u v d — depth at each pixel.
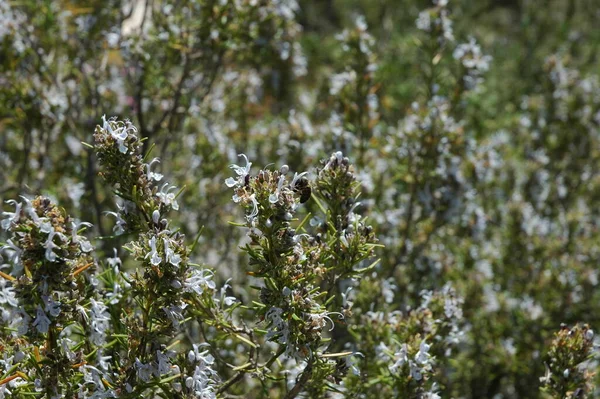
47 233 3.12
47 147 6.84
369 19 14.92
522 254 7.62
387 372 4.66
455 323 4.89
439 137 6.20
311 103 8.65
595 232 7.99
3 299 3.43
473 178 6.81
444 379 6.50
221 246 7.59
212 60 6.66
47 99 6.43
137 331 3.47
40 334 3.32
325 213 3.91
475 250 7.32
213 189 7.36
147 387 3.45
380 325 4.71
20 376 3.49
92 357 3.75
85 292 3.64
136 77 6.38
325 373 3.63
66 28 6.84
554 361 4.39
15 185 6.59
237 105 8.20
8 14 6.27
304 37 13.26
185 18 6.16
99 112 7.13
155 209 3.49
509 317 7.26
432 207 6.34
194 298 3.81
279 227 3.32
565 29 14.00
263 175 3.31
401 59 12.29
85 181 6.77
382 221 6.32
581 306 7.20
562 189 8.49
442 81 7.02
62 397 3.43
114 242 6.24
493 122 10.43
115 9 6.55
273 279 3.45
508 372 7.09
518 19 16.33
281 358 5.11
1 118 6.88
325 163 4.07
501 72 13.62
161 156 6.48
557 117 8.81
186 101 6.45
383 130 8.98
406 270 6.59
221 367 5.16
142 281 3.42
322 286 4.71
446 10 6.69
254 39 6.39
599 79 11.12
